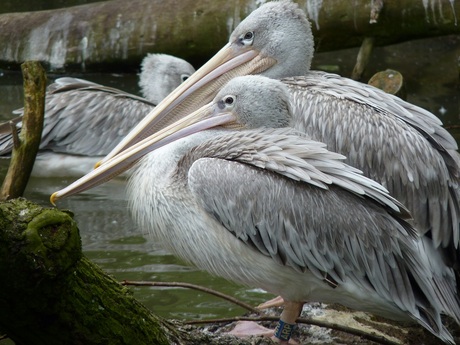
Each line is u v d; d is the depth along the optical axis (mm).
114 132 14883
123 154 9625
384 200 8406
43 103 11766
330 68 18500
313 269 8656
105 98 15055
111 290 6188
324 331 9430
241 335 8891
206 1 17969
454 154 10148
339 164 8578
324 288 8805
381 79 16062
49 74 18547
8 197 11586
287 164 8586
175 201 9062
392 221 8547
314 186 8625
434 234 9758
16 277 5633
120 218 12812
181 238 9172
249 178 8656
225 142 9031
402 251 8578
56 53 18438
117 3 18641
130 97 15234
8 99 17031
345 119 10195
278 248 8648
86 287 5980
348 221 8539
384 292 8641
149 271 11227
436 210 9828
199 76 11227
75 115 14836
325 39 17562
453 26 16875
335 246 8578
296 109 10383
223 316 10148
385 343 8734
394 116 10211
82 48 18391
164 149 9516
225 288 10914
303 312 9969
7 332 6066
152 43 18219
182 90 11047
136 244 12016
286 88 9719
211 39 17953
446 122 15688
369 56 17391
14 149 11805
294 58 11391
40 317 5875
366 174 10062
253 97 9562
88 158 14781
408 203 9875
